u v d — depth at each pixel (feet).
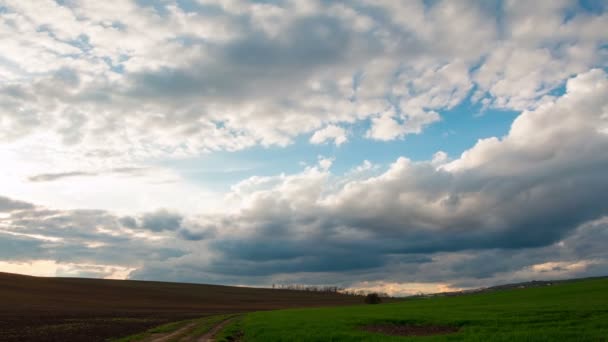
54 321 214.28
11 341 126.00
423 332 127.65
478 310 186.91
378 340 98.94
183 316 282.36
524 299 256.32
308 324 147.64
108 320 226.38
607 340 88.07
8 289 497.87
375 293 472.03
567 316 140.97
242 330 146.41
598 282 328.90
